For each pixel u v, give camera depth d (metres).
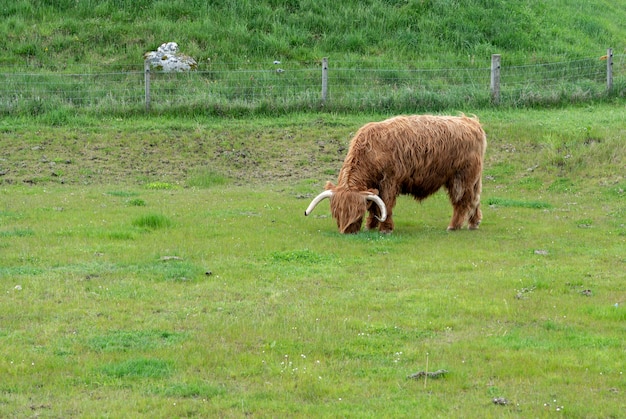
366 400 6.44
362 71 24.39
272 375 6.93
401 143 12.94
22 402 6.30
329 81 23.98
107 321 8.28
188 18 26.78
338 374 6.98
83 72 23.83
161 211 14.42
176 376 6.87
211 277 10.06
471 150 13.40
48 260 10.69
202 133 20.52
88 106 21.75
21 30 25.48
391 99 22.23
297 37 26.31
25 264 10.48
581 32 30.38
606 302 9.15
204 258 11.00
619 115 21.14
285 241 12.02
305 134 20.66
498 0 30.06
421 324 8.32
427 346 7.68
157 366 7.03
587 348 7.65
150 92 22.77
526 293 9.52
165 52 24.47
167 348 7.50
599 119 20.84
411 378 6.89
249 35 25.86
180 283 9.74
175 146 19.84
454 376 6.90
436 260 11.16
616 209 14.88
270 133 20.75
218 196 16.25
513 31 28.16
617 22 33.88
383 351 7.55
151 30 25.73
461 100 22.61
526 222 14.02
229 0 27.66
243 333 7.92
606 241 12.41
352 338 7.85
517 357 7.37
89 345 7.55
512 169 18.20
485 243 12.29
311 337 7.86
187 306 8.84
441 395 6.55
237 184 17.77
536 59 26.48
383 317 8.55
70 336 7.80
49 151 19.19
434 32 27.52
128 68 24.02
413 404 6.35
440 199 16.41
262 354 7.38
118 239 12.06
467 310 8.80
